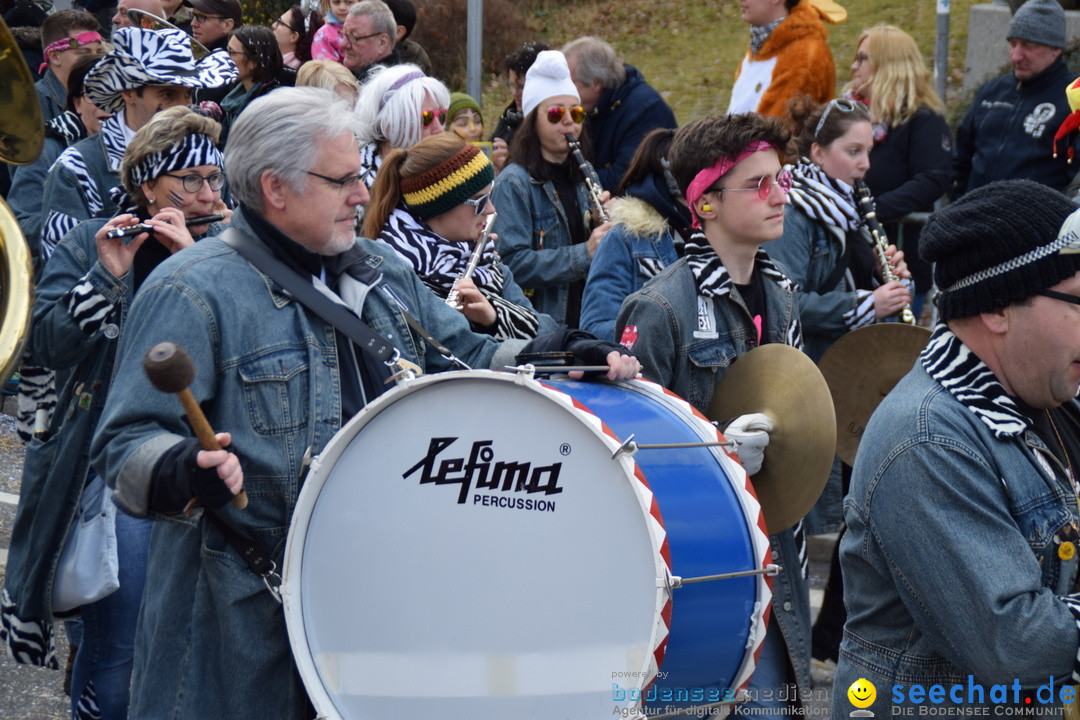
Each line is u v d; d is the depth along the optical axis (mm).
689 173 6953
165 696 5426
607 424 5074
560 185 11422
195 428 4820
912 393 4809
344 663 5277
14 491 13000
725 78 27844
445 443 5109
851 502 4922
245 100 14586
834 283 10062
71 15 14406
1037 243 4512
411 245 8242
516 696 4938
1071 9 17344
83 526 7250
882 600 4895
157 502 4992
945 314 4805
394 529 5188
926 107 12516
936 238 4699
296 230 5586
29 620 7480
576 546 4824
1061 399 4691
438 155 8203
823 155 10117
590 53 13336
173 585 5473
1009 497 4648
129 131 9094
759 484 6578
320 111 5531
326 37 16562
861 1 28031
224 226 7863
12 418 15070
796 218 9867
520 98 13805
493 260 8742
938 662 4836
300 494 5277
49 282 7633
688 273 6879
